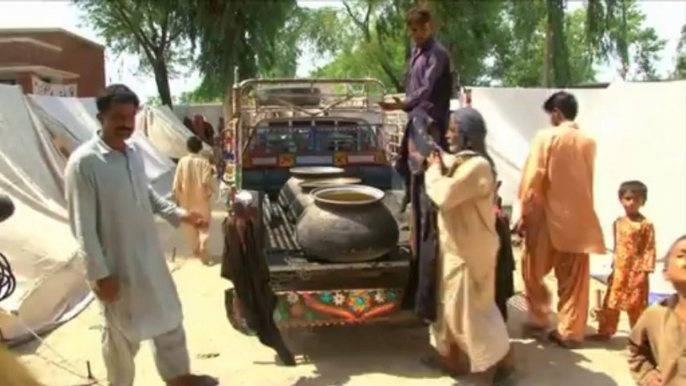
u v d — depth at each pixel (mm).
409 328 6352
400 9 25953
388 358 5656
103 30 32031
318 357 5699
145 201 4309
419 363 5531
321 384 5125
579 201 5637
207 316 6891
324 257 5344
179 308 4492
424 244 5020
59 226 7266
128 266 4199
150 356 5730
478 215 4762
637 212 5824
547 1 24969
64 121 11516
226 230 5125
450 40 25672
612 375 5230
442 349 5191
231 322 5496
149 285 4277
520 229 6031
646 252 5746
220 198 15023
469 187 4641
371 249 5289
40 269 6371
